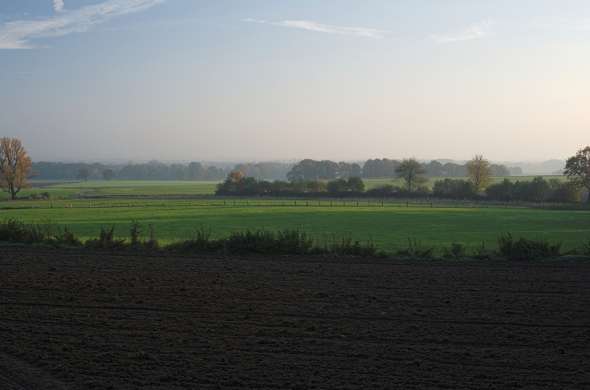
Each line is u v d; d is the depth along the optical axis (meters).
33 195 112.81
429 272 22.08
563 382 10.34
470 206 84.75
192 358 11.60
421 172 118.00
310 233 45.28
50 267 22.69
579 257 25.52
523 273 21.80
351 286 19.19
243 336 13.20
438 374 10.73
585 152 86.62
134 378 10.49
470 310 15.82
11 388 10.10
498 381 10.38
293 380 10.39
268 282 19.83
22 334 13.30
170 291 18.19
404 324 14.34
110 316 15.03
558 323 14.45
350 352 12.02
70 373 10.77
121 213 68.69
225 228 49.59
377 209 77.50
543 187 93.25
